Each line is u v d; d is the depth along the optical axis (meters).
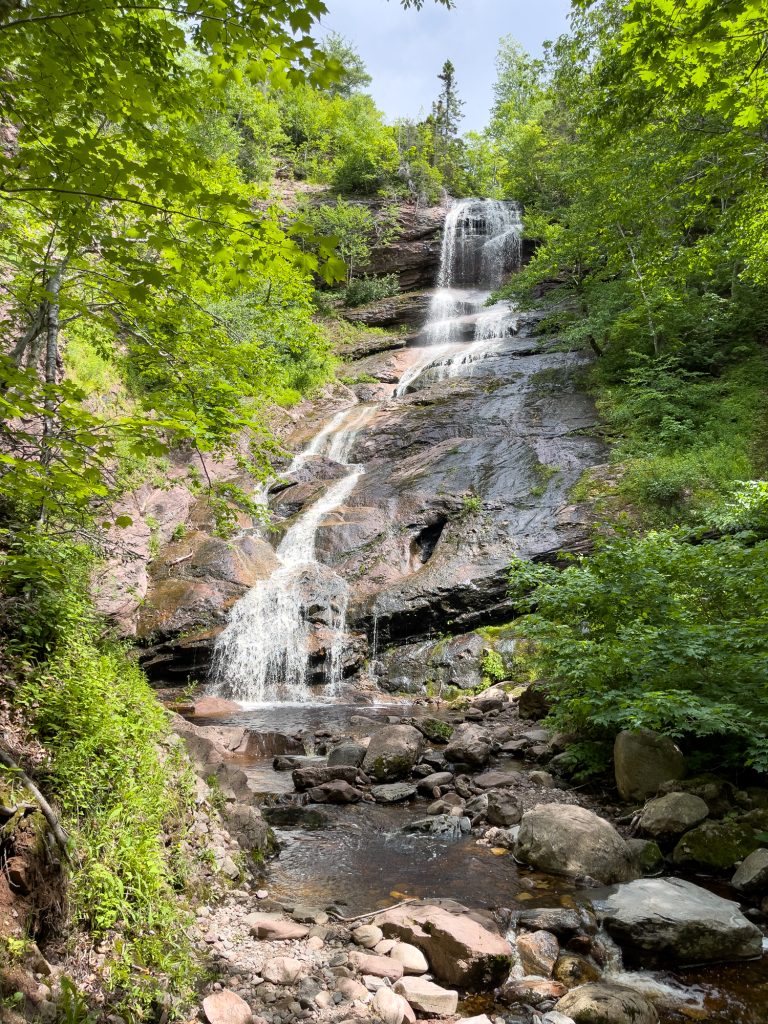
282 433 21.64
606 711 6.35
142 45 3.44
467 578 13.23
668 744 6.17
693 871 4.93
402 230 34.47
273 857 5.31
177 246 3.39
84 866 3.27
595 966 3.79
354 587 14.14
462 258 33.78
